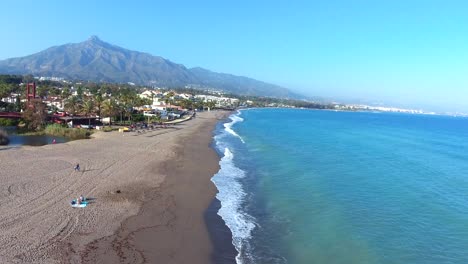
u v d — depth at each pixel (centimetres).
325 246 2447
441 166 5550
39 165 4303
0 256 2048
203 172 4578
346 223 2859
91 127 8825
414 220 2947
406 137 10425
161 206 3181
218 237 2591
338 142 8144
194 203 3322
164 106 17650
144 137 7606
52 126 7919
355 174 4619
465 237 2611
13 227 2453
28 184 3466
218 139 8062
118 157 5138
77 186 3528
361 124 16362
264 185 4016
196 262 2216
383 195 3662
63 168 4222
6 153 4978
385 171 4891
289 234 2653
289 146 7162
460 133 13150
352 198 3534
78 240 2355
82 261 2098
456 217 3027
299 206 3278
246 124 13350
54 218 2675
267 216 3031
